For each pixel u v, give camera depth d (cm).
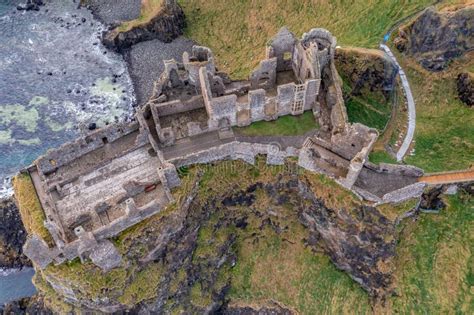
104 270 5334
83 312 5803
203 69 5762
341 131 5816
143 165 5875
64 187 5719
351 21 8500
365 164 5869
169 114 6359
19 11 11788
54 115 9494
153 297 5847
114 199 5538
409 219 6044
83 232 4997
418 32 7438
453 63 7175
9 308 6962
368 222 5725
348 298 6322
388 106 7188
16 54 10700
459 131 6775
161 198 5609
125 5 11581
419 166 6322
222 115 5997
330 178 5831
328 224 6050
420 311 5806
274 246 6738
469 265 5841
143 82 9994
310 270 6538
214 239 6425
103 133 5944
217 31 10269
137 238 5409
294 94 5931
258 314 6569
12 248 7669
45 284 5962
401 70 7519
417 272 5959
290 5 9481
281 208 6544
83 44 10881
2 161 8838
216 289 6594
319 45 6381
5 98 9781
